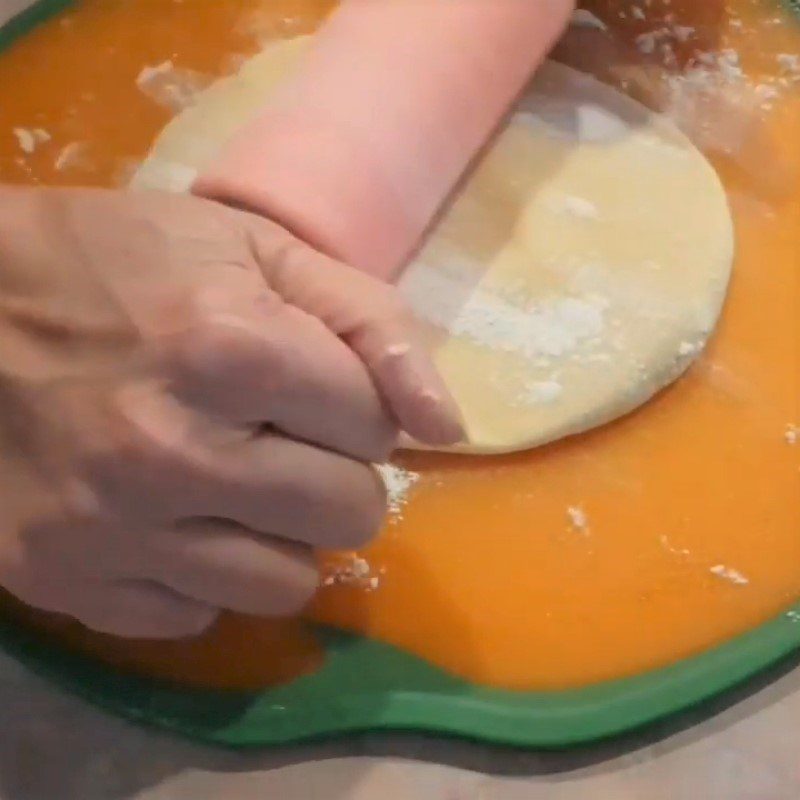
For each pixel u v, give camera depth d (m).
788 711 0.54
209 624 0.51
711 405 0.63
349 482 0.45
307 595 0.49
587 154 0.70
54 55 0.78
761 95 0.77
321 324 0.44
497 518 0.59
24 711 0.52
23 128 0.74
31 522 0.44
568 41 0.79
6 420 0.45
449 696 0.52
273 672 0.53
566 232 0.66
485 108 0.65
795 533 0.59
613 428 0.62
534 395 0.60
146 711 0.51
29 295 0.45
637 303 0.63
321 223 0.54
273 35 0.79
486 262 0.64
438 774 0.51
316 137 0.57
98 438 0.42
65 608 0.47
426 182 0.61
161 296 0.43
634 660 0.54
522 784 0.51
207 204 0.48
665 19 0.80
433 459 0.61
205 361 0.41
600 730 0.51
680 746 0.52
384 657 0.54
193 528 0.45
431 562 0.57
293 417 0.44
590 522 0.59
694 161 0.70
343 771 0.51
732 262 0.67
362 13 0.64
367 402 0.44
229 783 0.51
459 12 0.64
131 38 0.79
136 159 0.73
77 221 0.46
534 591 0.57
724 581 0.57
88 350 0.44
